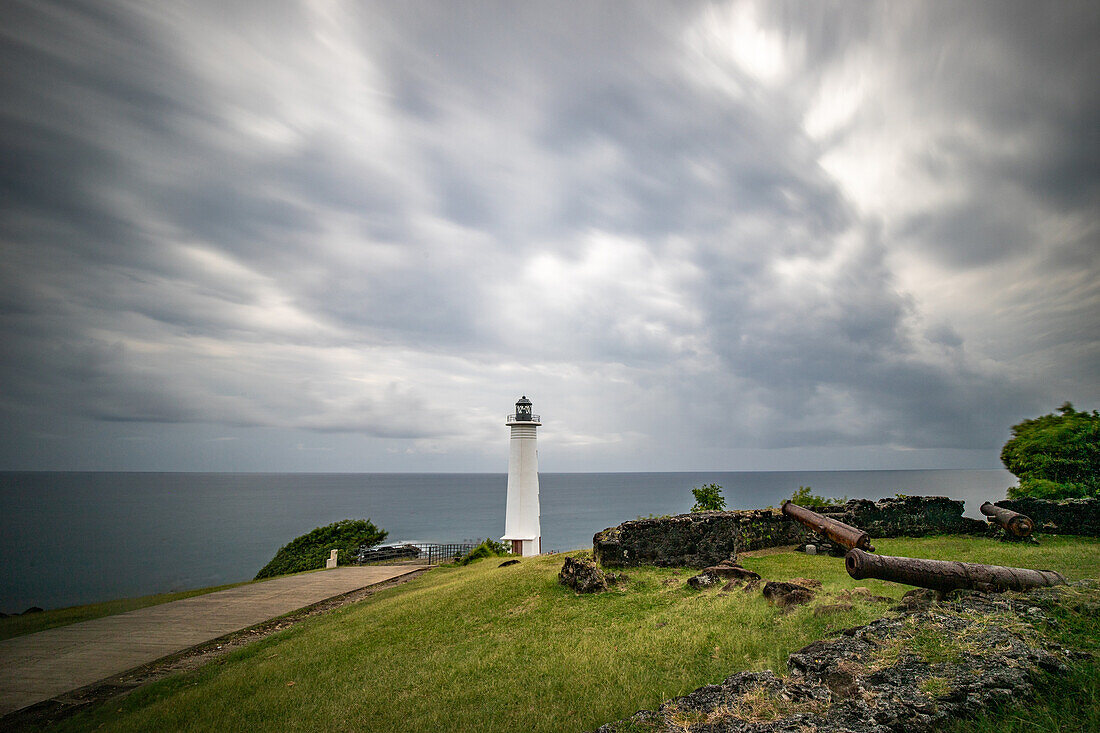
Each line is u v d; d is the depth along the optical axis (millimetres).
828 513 17500
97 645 14305
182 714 8945
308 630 14258
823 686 5121
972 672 4906
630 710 6609
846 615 8273
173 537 84125
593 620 10789
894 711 4422
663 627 9547
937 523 17844
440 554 35031
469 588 15352
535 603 12500
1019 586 7785
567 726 6539
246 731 7996
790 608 9195
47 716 10148
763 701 4973
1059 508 16219
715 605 10211
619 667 8078
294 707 8648
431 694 8297
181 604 19109
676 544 15086
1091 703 4461
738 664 7387
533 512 36562
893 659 5367
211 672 11602
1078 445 20734
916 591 8789
